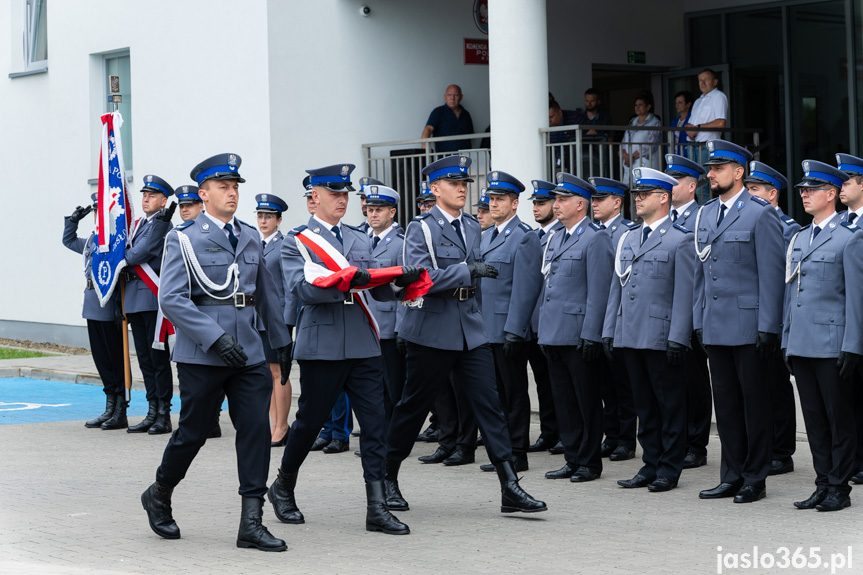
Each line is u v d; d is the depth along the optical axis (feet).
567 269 33.37
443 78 62.39
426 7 61.57
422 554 24.77
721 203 30.81
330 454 38.52
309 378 27.30
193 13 60.95
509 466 28.22
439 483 33.22
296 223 58.03
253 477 25.81
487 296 35.53
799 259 29.22
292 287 26.84
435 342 28.37
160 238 42.86
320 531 27.25
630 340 31.81
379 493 27.17
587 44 65.77
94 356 45.32
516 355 34.42
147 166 64.49
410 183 59.98
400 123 60.95
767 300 29.48
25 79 74.69
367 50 59.77
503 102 51.65
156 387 43.73
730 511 28.78
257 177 57.93
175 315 25.45
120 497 31.76
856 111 61.05
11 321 76.38
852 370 28.02
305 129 58.13
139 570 23.77
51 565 24.23
